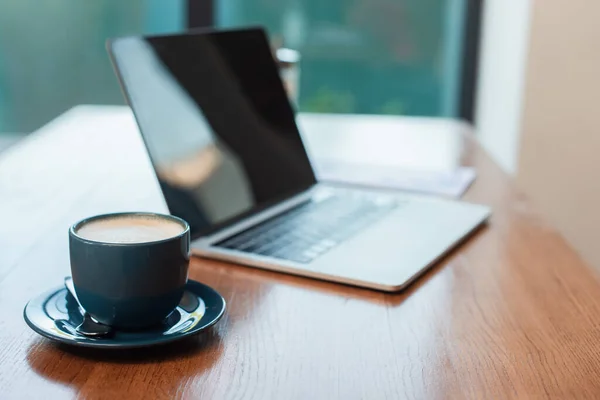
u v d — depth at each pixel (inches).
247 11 102.9
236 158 40.6
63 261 33.1
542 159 89.1
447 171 53.6
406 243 36.0
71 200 43.0
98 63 103.2
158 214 27.4
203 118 39.3
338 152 59.5
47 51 102.8
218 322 27.3
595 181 87.8
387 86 104.1
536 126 88.4
